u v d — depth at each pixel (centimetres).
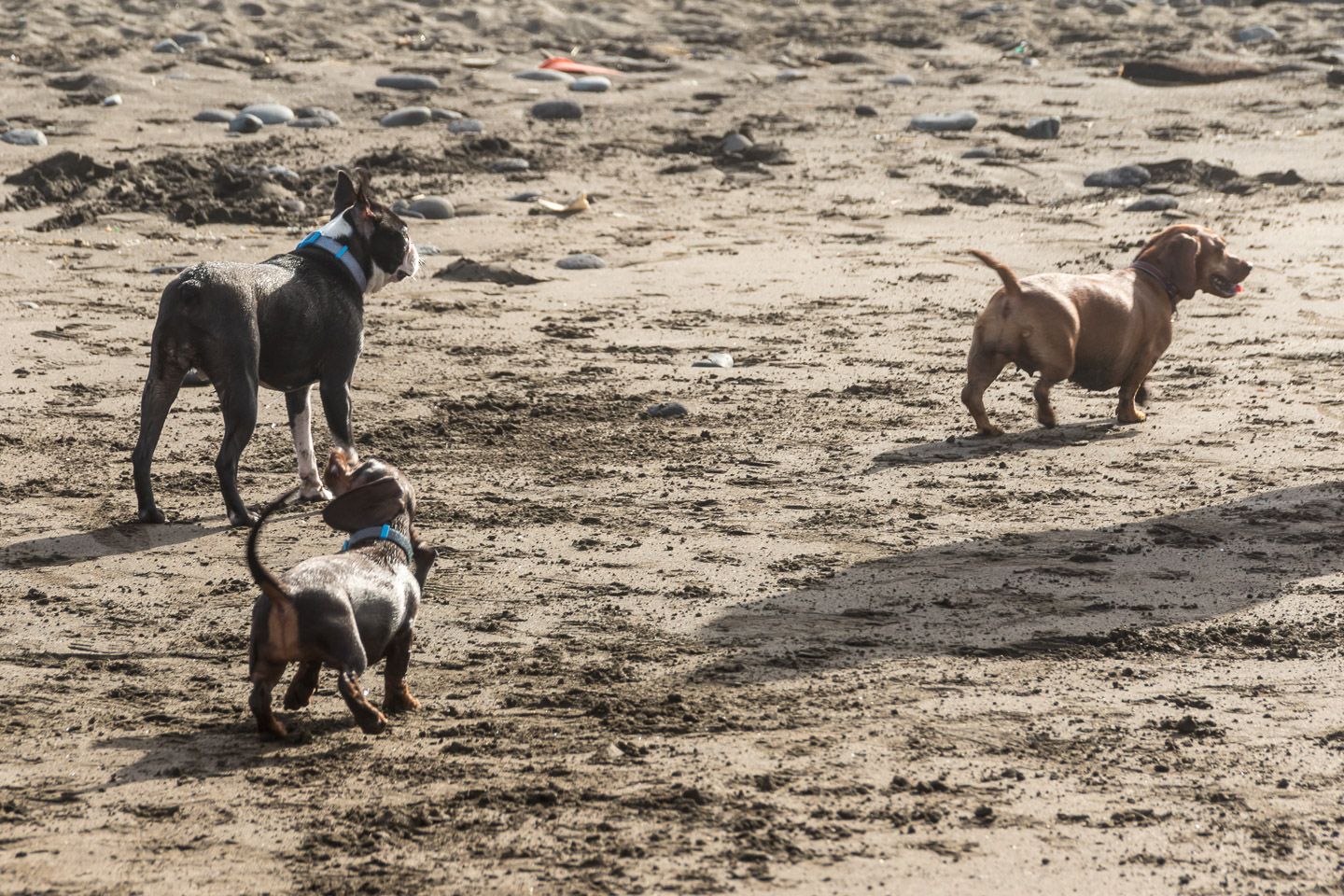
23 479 1310
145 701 861
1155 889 654
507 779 754
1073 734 818
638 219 2561
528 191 2686
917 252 2364
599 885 652
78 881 653
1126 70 3747
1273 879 663
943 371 1720
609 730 818
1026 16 4897
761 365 1747
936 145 3142
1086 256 2331
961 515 1224
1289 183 2839
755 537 1172
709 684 888
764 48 4347
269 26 4372
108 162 2791
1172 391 1638
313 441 1431
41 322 1864
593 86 3622
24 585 1062
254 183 2608
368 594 786
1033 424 1512
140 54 3791
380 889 648
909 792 743
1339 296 2073
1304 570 1091
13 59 3719
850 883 655
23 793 738
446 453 1405
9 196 2533
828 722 830
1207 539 1158
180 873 661
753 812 721
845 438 1460
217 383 1188
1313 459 1376
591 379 1680
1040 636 968
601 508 1245
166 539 1169
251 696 781
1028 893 648
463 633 974
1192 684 891
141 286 2077
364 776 760
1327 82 3631
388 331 1884
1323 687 887
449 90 3591
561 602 1031
